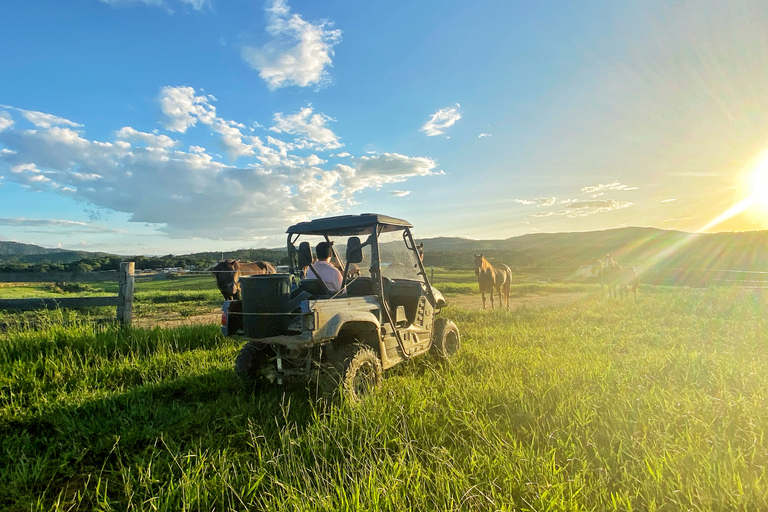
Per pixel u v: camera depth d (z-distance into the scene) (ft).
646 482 8.34
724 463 8.83
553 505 7.55
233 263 35.37
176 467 10.08
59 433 12.25
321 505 7.56
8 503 8.82
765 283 101.50
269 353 16.96
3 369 16.94
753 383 14.84
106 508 8.39
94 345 20.34
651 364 18.30
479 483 8.21
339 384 13.14
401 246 19.49
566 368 17.17
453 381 15.46
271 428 12.30
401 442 10.02
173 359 19.76
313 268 16.15
